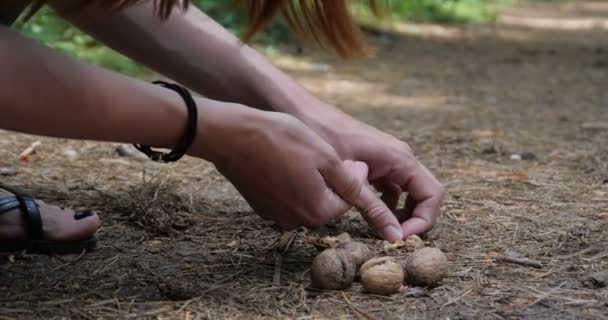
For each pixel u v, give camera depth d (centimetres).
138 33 133
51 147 189
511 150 204
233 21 369
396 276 120
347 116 137
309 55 409
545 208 155
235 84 135
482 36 576
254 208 123
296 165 118
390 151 135
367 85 338
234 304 118
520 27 659
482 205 156
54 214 134
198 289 121
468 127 243
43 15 305
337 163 121
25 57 108
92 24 132
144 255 133
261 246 136
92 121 111
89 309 116
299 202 120
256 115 117
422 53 464
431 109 281
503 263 131
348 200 124
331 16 114
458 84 351
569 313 117
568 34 615
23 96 108
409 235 134
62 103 109
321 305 118
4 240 130
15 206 131
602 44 545
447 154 199
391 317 116
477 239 140
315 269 122
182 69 134
